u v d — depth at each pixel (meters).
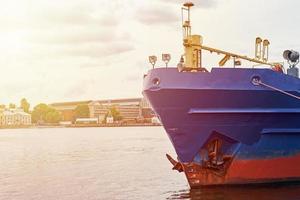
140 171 36.31
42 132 196.50
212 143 22.08
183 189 25.91
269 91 21.64
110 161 46.31
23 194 26.02
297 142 22.59
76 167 40.88
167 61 21.34
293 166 22.77
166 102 21.23
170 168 38.06
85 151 64.19
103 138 114.31
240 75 21.41
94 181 30.80
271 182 22.75
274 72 21.78
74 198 24.34
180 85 20.95
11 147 79.25
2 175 35.53
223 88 21.17
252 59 23.50
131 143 85.75
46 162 46.84
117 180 30.97
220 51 23.12
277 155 22.45
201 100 21.22
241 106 21.62
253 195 20.84
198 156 22.02
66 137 127.56
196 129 21.61
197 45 22.61
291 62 23.45
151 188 26.72
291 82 21.97
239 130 21.78
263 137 22.09
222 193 21.36
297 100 22.05
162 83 20.97
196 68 21.97
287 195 20.73
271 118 21.86
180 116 21.45
